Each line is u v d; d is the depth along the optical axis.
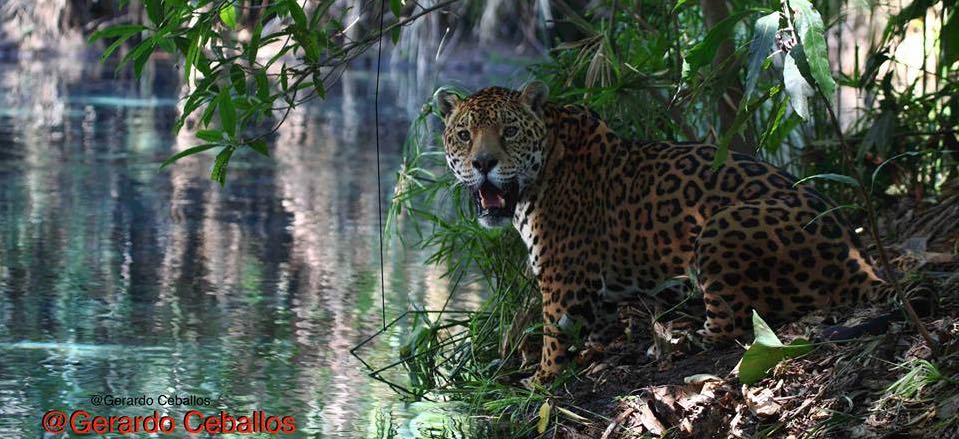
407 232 16.95
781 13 7.29
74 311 12.14
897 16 11.38
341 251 15.56
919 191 12.48
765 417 8.16
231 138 9.49
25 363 10.30
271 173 22.27
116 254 14.94
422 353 10.45
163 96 35.09
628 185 9.91
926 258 10.65
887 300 9.04
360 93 37.00
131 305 12.44
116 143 25.42
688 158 9.80
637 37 12.63
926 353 8.18
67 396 9.46
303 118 31.27
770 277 9.20
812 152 12.73
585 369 10.02
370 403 9.64
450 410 9.55
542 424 8.84
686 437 8.31
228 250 15.41
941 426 7.29
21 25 44.19
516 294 11.40
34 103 32.28
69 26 43.56
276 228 17.03
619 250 9.92
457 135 9.81
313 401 9.62
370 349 11.16
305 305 12.68
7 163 22.22
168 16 9.09
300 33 9.35
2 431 8.62
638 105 11.78
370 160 24.22
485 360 10.97
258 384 9.96
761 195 9.45
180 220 17.42
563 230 9.93
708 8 11.30
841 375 8.26
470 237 11.71
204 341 11.20
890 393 7.86
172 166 22.58
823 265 9.18
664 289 9.90
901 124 13.02
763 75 12.13
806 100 7.30
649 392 8.83
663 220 9.69
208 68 9.27
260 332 11.58
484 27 34.53
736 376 8.79
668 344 9.70
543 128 9.82
